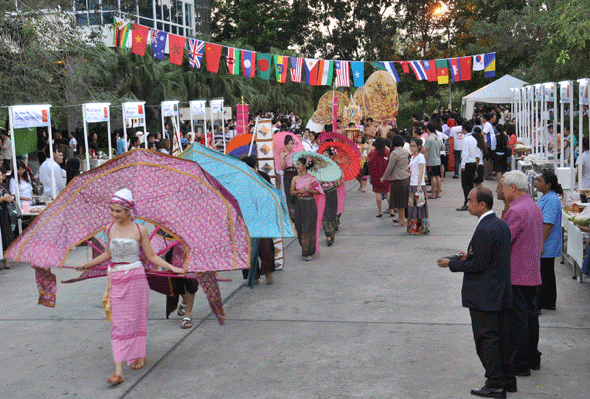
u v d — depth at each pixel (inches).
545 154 550.3
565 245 347.6
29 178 449.1
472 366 207.0
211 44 571.5
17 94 601.9
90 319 277.4
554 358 212.8
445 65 658.8
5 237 385.7
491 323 181.3
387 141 548.7
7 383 207.8
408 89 1982.0
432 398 183.5
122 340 204.4
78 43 657.0
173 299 261.9
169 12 1357.0
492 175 745.0
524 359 197.6
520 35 1024.2
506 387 185.8
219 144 805.9
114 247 205.6
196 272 230.7
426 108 2160.4
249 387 196.7
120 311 204.1
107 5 700.0
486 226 179.9
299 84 1782.7
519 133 789.9
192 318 273.4
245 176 307.9
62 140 733.3
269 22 1978.3
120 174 231.9
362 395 187.2
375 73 949.2
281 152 459.8
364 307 278.2
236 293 312.0
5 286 342.6
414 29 2058.3
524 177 204.4
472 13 1694.1
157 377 208.2
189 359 223.6
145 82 1101.1
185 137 800.9
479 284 181.6
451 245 403.2
